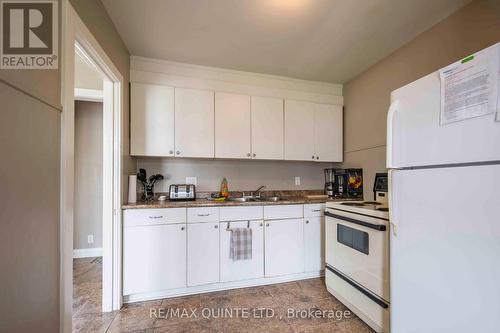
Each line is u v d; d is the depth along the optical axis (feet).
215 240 7.32
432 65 6.52
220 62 8.33
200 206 7.20
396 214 4.09
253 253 7.66
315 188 10.98
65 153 3.71
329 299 6.82
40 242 3.15
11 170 2.63
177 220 7.02
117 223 6.41
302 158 9.68
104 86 6.51
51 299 3.40
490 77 2.82
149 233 6.80
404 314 3.94
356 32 6.72
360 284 5.74
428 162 3.53
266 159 9.20
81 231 10.49
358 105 9.51
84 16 4.54
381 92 8.35
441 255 3.34
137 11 5.72
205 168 9.55
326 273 7.27
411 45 7.15
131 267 6.66
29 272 2.93
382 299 5.06
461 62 3.13
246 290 7.43
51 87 3.42
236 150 8.79
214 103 8.61
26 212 2.88
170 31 6.55
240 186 9.95
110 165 6.40
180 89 8.23
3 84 2.53
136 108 7.74
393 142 4.14
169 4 5.50
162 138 7.97
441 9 5.80
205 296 7.04
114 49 6.26
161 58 8.03
